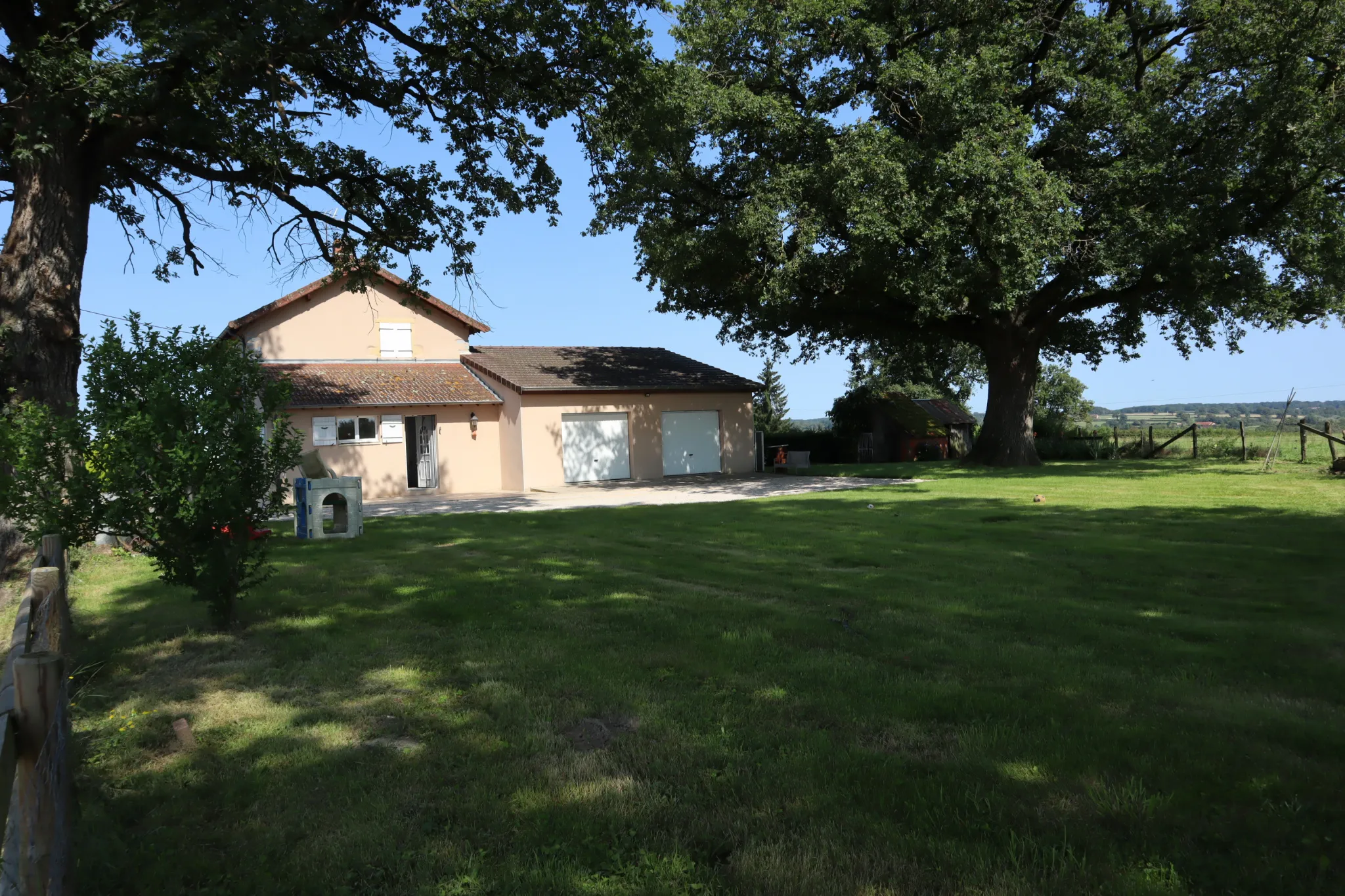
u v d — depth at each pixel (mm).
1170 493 18000
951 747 4262
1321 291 23984
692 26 22094
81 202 11203
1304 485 19344
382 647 6363
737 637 6355
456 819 3580
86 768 4180
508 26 13250
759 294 23469
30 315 10445
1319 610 7152
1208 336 27891
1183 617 6973
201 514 6508
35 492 6363
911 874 3084
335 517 15109
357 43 13414
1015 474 25438
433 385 26203
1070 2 23047
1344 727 4484
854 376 42656
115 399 6434
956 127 20625
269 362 25156
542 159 15336
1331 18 20031
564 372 28469
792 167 20688
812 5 20469
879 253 20938
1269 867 3076
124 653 6363
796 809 3576
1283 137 20875
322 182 15266
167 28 10375
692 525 13914
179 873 3148
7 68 10539
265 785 3955
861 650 6035
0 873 2121
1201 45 21812
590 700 5008
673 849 3279
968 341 30312
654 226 23469
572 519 15594
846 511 15648
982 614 7105
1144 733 4359
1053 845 3264
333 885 3092
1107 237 22391
